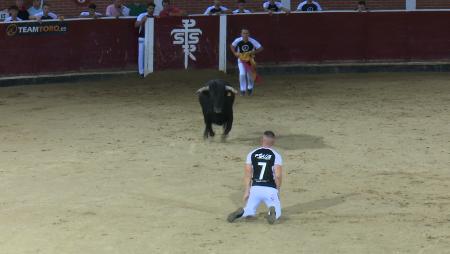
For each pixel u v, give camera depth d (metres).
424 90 35.72
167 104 32.41
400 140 24.70
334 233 15.02
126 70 41.00
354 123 27.75
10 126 27.75
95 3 45.66
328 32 42.41
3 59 38.06
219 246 14.22
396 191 18.50
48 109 31.41
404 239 14.59
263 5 43.75
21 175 20.41
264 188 15.57
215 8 42.88
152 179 19.89
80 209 17.00
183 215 16.50
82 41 39.78
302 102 32.62
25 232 15.24
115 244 14.41
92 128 27.17
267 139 15.98
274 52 42.03
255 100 33.28
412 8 47.84
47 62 39.12
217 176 20.20
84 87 37.81
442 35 42.94
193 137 25.48
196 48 41.06
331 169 20.91
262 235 14.92
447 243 14.30
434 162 21.64
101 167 21.27
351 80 39.69
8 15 41.97
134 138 25.34
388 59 43.06
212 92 23.69
